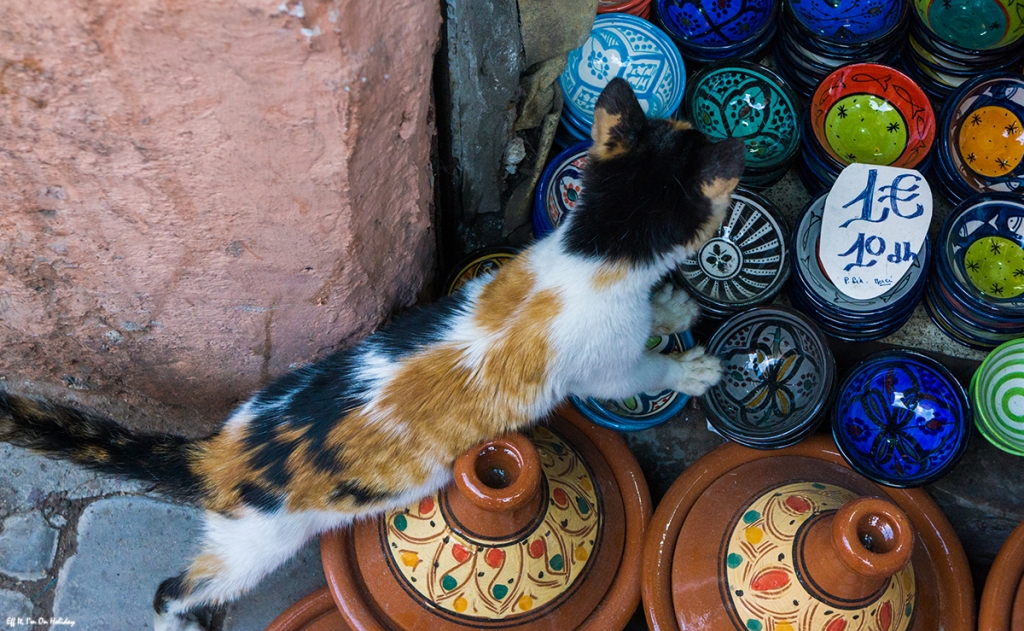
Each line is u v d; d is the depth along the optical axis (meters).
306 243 1.38
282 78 1.07
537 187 1.94
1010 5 2.00
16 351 1.71
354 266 1.49
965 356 1.86
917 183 1.74
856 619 1.34
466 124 1.72
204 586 1.65
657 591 1.53
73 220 1.30
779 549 1.42
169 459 1.59
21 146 1.14
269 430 1.52
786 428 1.63
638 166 1.44
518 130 1.92
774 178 1.96
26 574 1.88
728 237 1.90
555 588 1.48
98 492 1.96
